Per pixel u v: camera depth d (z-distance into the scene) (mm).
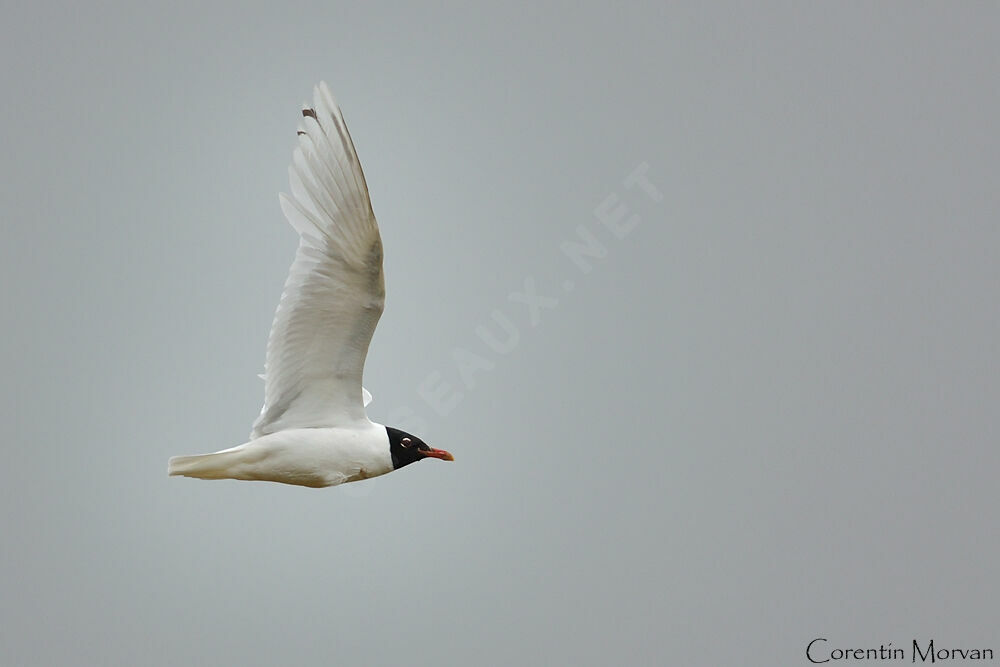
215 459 10938
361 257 10352
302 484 11359
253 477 11164
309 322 10805
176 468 10875
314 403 11250
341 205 10117
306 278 10594
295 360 11008
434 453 11734
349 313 10766
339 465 11281
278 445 11055
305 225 10414
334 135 9969
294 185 10320
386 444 11477
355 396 11359
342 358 11070
